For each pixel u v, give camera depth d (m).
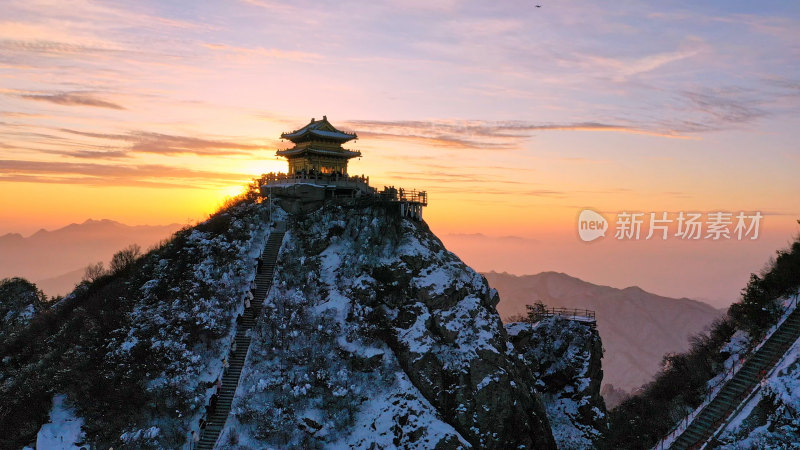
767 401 50.75
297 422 56.28
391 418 57.50
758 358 57.44
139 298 69.50
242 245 75.38
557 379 80.19
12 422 57.25
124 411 56.03
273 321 64.56
